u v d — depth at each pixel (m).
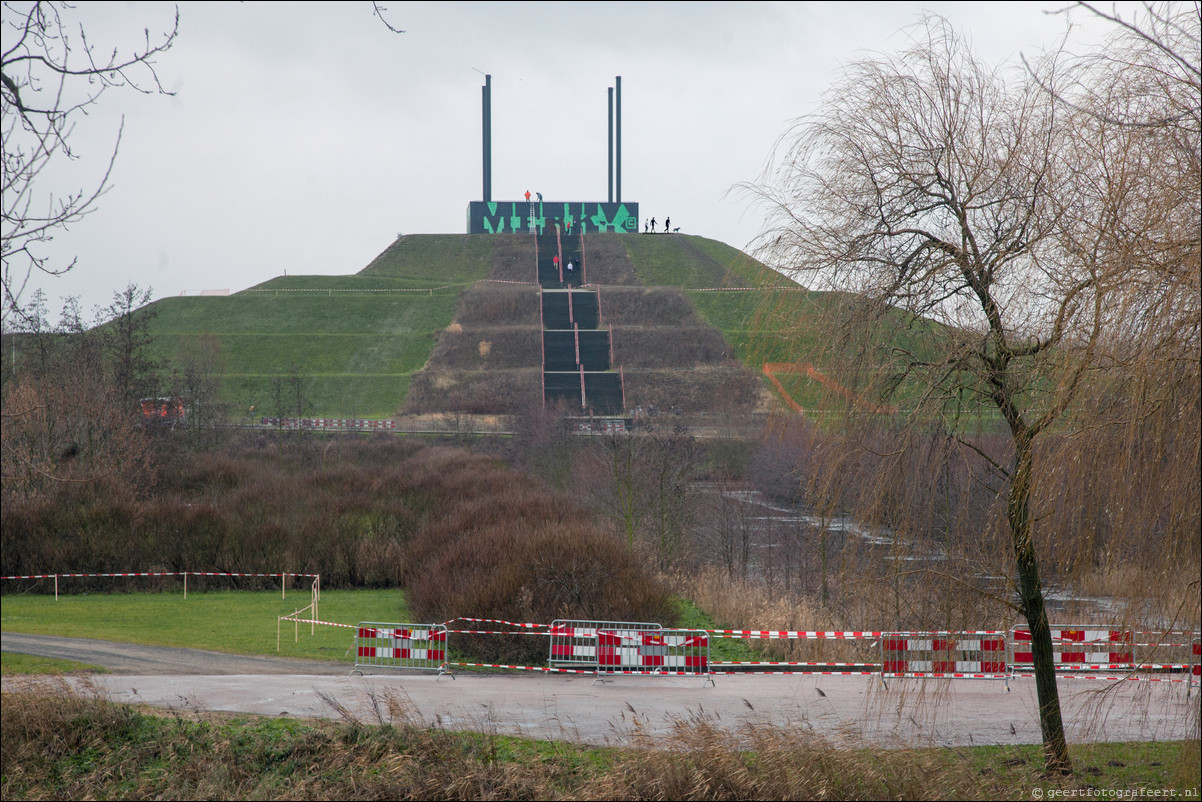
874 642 31.81
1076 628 24.44
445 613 38.31
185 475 78.00
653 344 186.00
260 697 28.47
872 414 19.45
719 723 24.73
